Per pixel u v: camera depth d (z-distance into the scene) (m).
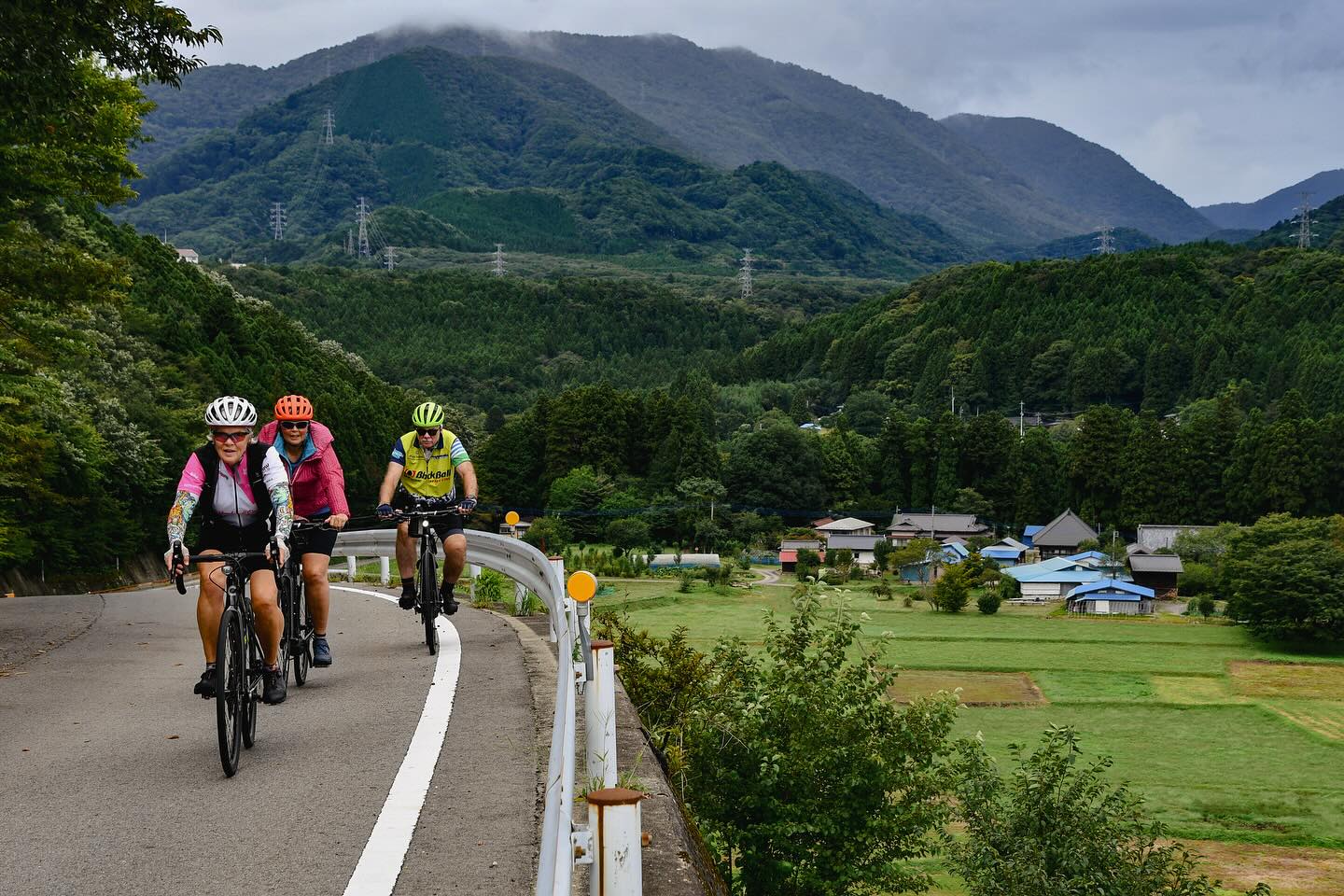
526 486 101.94
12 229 15.41
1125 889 13.94
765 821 10.14
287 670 7.38
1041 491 111.19
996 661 50.44
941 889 18.22
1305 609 55.00
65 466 33.16
